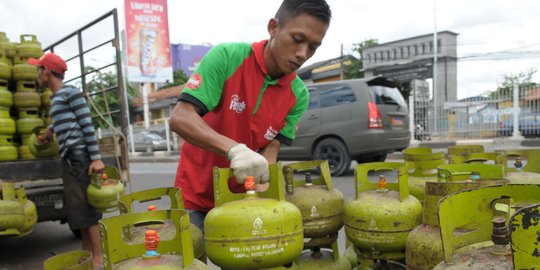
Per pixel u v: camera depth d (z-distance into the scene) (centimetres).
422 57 2339
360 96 652
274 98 182
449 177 162
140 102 2750
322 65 2328
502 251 100
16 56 399
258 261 134
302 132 703
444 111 1310
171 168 1106
